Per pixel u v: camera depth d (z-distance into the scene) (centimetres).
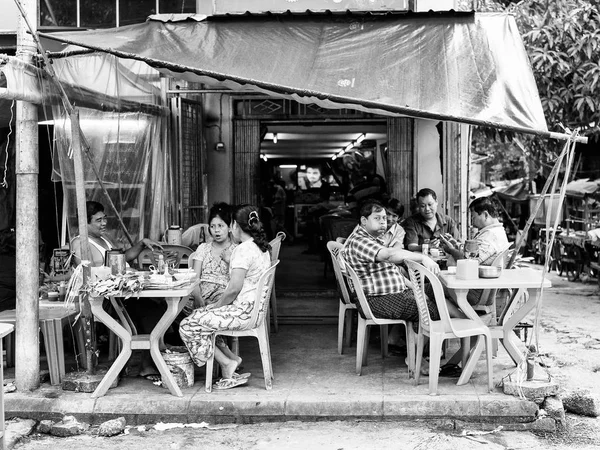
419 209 720
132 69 758
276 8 704
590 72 1012
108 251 607
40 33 569
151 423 534
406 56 609
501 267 581
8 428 517
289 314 865
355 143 1546
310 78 566
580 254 1358
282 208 1836
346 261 606
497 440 497
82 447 491
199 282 616
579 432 516
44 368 615
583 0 1075
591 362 724
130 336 551
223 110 951
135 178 769
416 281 558
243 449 483
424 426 521
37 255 566
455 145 834
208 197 959
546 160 1570
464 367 582
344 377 599
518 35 641
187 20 662
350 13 675
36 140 562
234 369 575
